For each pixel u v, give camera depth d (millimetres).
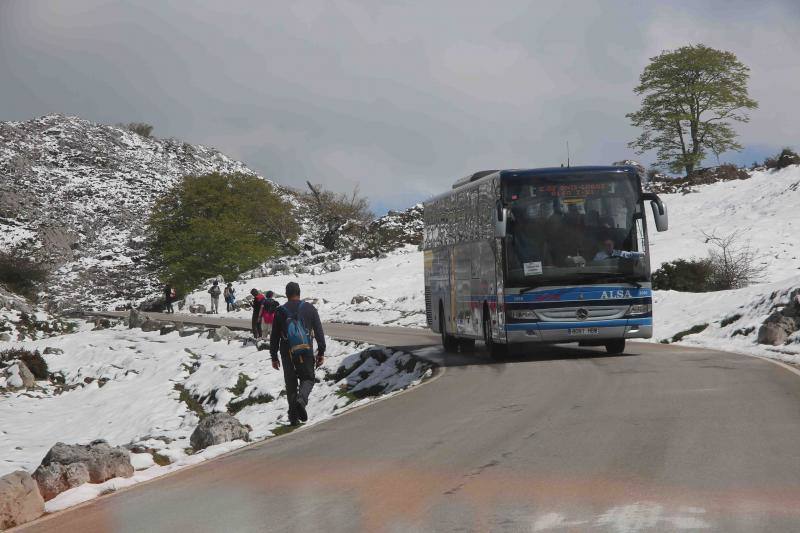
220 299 67375
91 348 39938
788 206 58531
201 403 27797
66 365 38000
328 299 58875
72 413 28969
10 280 66562
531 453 8719
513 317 19328
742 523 5789
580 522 6012
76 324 55156
